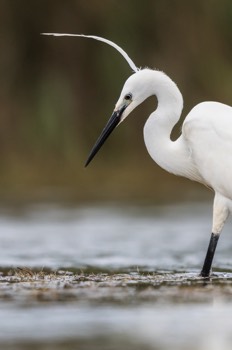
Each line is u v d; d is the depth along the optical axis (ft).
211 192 67.05
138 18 70.38
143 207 58.75
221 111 31.71
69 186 67.82
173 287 27.45
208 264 31.40
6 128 68.69
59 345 20.36
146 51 70.54
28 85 69.77
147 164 69.21
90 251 41.32
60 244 43.73
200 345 20.15
